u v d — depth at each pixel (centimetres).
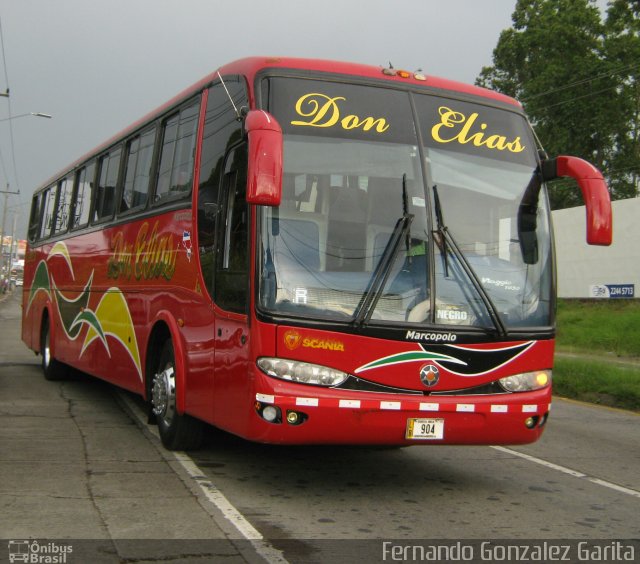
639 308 2944
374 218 629
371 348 600
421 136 668
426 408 604
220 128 716
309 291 600
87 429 899
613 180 4394
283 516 581
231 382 637
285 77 657
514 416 632
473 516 604
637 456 868
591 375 1477
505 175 686
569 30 4453
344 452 831
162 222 852
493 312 631
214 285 688
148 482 664
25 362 1700
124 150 1041
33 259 1591
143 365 885
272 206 590
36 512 563
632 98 4344
